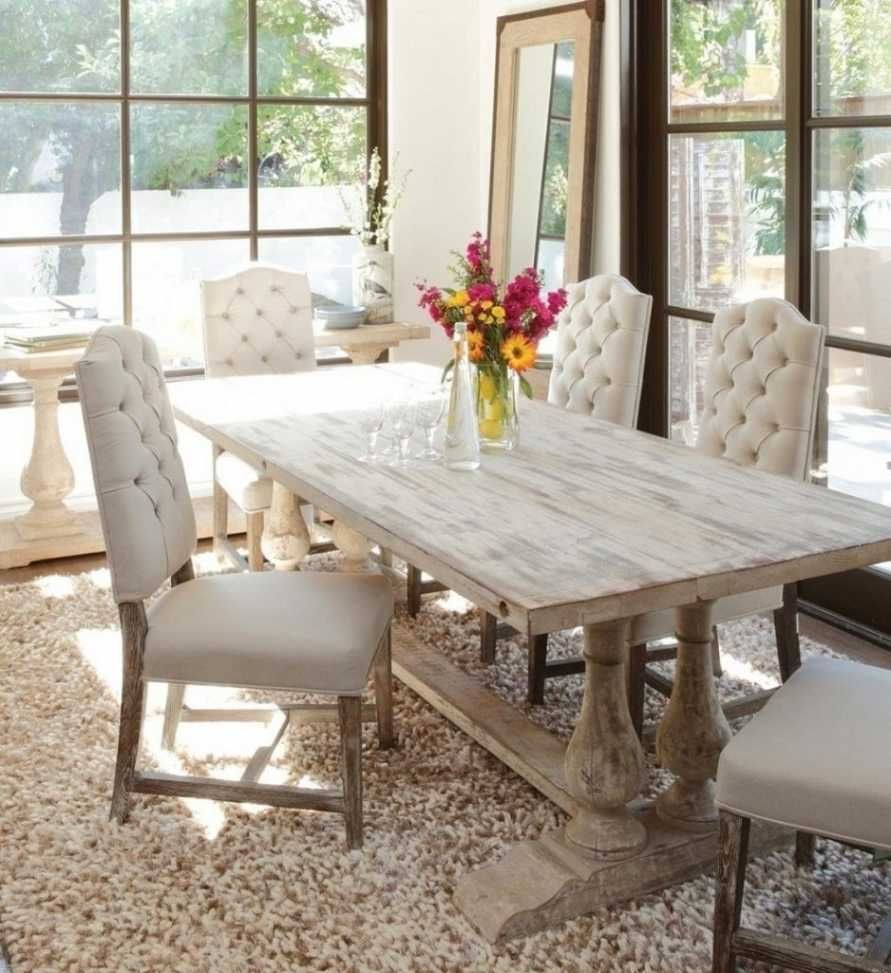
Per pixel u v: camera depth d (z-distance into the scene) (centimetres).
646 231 516
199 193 564
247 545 481
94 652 412
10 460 534
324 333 541
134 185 551
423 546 259
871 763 222
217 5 554
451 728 357
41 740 350
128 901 275
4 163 527
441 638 418
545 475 315
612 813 276
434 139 598
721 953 237
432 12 587
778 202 451
